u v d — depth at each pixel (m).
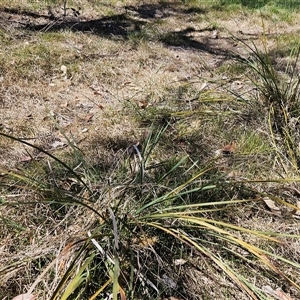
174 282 2.34
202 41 6.52
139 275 2.23
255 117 3.85
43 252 2.31
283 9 7.98
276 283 2.43
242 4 8.05
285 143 3.51
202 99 4.10
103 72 4.84
